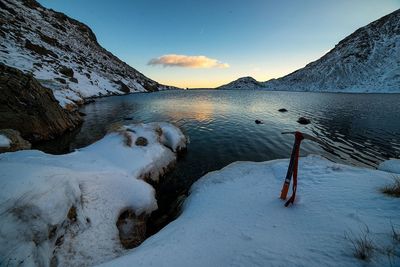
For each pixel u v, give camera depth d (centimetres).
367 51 16775
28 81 2009
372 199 525
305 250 382
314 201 580
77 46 11006
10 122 1709
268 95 10088
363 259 328
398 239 353
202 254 425
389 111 3781
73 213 605
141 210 809
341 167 830
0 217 447
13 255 424
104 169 929
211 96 9050
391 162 965
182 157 1579
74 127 2470
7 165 581
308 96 8988
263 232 473
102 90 7338
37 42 7425
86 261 544
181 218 663
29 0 11750
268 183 799
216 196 759
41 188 540
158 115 3475
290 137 2120
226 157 1602
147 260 425
